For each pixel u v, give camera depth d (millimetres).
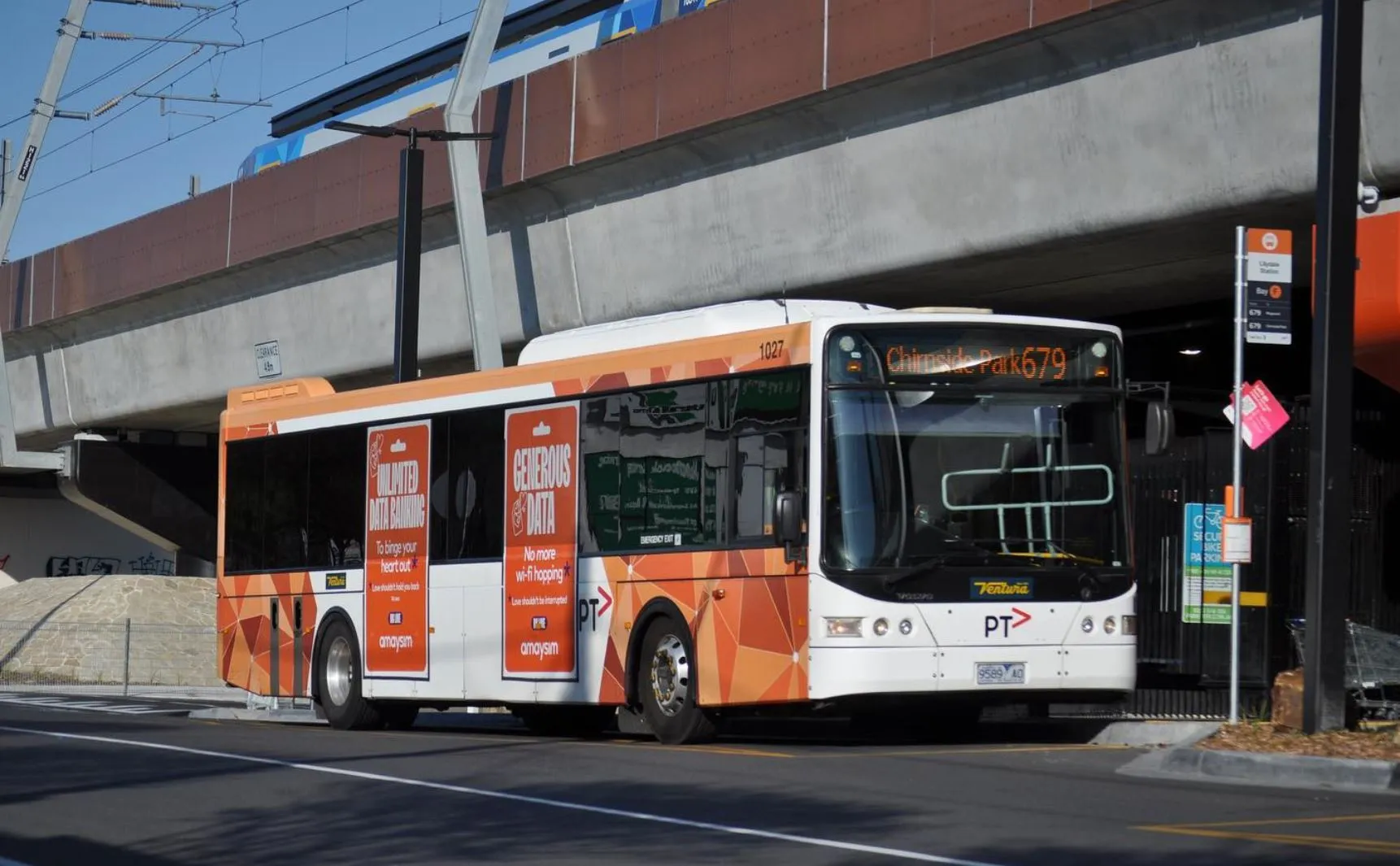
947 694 14477
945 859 8688
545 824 10297
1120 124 19875
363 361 34625
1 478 61469
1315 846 9109
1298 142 18234
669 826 10086
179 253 38281
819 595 14258
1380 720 15766
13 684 40812
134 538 65750
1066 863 8570
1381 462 20344
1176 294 24297
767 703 14633
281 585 21047
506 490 17703
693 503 15547
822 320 14539
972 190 21781
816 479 14344
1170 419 14758
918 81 21719
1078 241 20953
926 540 14508
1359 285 18000
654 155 25969
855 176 23250
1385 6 17250
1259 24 18234
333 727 20062
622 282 27797
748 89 23688
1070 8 19344
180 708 27922
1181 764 13219
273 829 10336
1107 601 15016
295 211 34250
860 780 12461
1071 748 15344
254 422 21891
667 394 15938
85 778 13180
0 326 46375
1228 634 19469
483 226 26875
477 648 17906
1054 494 14992
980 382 14891
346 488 20109
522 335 30328
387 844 9672
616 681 16188
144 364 42719
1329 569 13758
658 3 27938
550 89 27438
